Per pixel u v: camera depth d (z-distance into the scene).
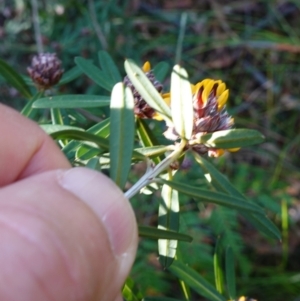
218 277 0.11
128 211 0.07
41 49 0.19
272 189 0.19
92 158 0.08
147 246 0.17
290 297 0.18
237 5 0.25
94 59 0.19
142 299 0.10
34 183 0.06
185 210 0.18
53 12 0.21
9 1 0.22
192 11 0.25
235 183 0.19
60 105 0.10
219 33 0.25
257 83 0.24
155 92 0.09
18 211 0.06
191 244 0.17
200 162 0.09
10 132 0.08
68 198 0.06
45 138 0.08
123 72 0.20
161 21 0.24
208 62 0.24
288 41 0.24
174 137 0.09
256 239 0.20
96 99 0.10
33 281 0.05
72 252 0.06
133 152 0.08
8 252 0.05
